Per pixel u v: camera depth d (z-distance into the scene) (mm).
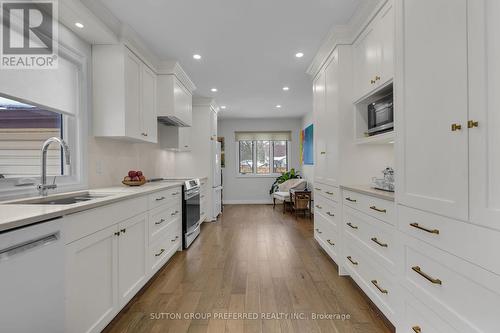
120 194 1858
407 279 1368
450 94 1037
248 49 2955
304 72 3682
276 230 4262
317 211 3324
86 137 2328
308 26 2480
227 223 4805
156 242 2420
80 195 2064
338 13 2270
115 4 2102
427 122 1186
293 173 6777
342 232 2471
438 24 1105
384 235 1658
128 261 1867
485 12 870
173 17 2303
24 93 1782
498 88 832
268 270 2613
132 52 2588
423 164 1219
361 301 1999
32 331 1002
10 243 920
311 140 6023
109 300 1616
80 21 2016
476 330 925
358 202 2088
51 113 2068
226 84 4211
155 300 2027
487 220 874
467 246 963
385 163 2537
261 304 1961
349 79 2512
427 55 1183
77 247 1300
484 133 883
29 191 1793
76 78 2254
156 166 3969
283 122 7297
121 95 2404
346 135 2512
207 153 4949
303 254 3084
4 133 1694
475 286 931
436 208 1126
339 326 1684
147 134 2965
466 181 962
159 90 3314
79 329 1317
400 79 1410
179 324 1713
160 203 2531
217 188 5355
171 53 3051
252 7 2172
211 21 2377
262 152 7410
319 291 2162
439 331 1126
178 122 3809
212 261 2873
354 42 2467
